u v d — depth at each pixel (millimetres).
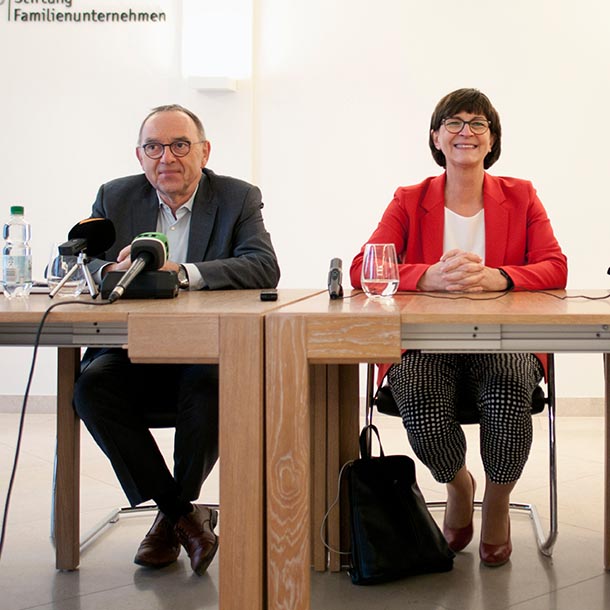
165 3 4996
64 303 1706
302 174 4992
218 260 2561
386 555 2291
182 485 2223
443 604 2168
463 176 2584
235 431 1562
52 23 5051
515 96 4852
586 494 3287
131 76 5031
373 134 4941
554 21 4812
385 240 2586
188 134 2609
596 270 4875
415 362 2346
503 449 2287
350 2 4910
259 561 1568
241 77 4945
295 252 5027
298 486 1564
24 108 5086
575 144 4844
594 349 1603
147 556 2447
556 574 2379
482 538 2457
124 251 2406
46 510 3096
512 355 2354
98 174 5074
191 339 1568
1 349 5152
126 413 2209
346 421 2482
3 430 4629
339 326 1550
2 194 5121
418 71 4898
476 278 2275
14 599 2230
